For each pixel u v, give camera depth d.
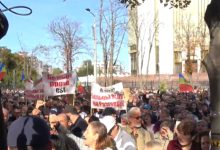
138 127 8.52
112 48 47.62
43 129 2.57
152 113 14.80
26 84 18.98
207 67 5.37
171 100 25.02
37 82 18.72
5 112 6.91
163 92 40.91
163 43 83.00
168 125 9.34
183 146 7.01
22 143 2.51
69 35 61.16
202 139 6.94
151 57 83.88
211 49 5.35
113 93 14.70
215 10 5.35
